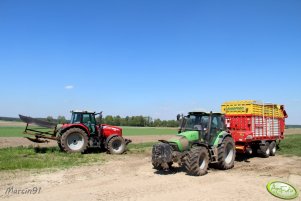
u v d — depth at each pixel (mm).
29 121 16484
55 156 15117
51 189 8781
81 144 16656
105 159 14852
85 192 8539
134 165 13180
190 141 11742
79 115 17359
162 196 8273
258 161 15453
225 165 12516
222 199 8117
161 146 11297
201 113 12555
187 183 9828
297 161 15500
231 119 16594
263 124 17016
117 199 7910
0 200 7672
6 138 28406
